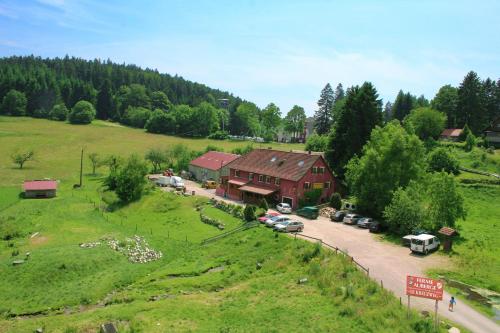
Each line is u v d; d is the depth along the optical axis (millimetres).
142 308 32375
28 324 30828
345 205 65500
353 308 29688
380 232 54938
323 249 41875
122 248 48844
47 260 42750
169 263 45750
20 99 197250
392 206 53531
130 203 72750
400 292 34000
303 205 67312
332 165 80000
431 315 29531
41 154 126750
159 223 62156
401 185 59312
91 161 117750
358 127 76750
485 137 109625
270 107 182125
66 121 196750
